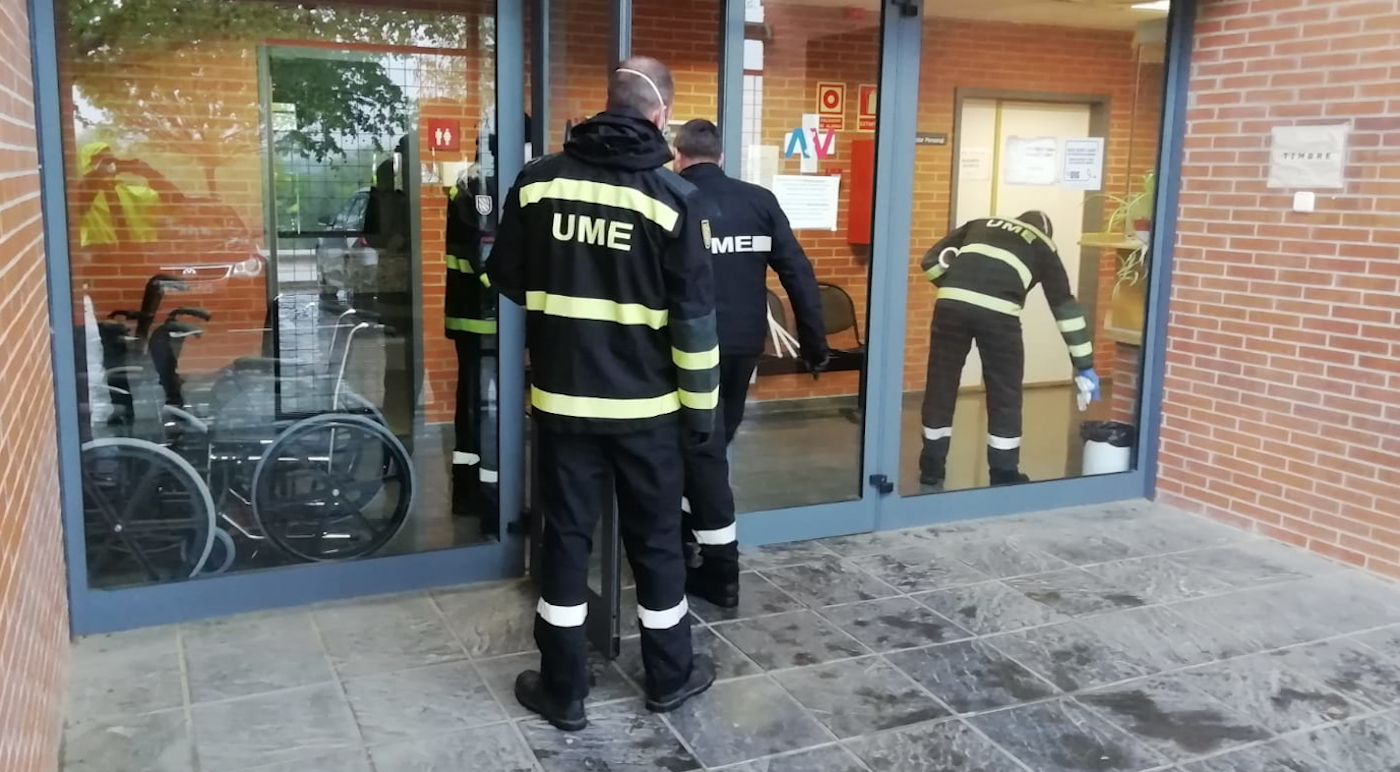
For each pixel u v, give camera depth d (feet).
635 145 8.25
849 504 14.06
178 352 12.71
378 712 9.21
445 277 12.35
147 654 10.23
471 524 12.51
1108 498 15.75
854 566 12.92
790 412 13.89
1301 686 10.00
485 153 12.18
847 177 13.58
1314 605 11.94
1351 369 13.00
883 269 13.73
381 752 8.57
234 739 8.71
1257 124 13.97
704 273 8.26
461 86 12.74
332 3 12.87
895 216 13.71
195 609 11.03
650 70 8.63
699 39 13.15
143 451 11.28
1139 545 13.87
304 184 13.12
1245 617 11.57
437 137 12.77
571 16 11.38
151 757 8.41
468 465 12.39
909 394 14.26
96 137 12.55
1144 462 15.85
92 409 11.05
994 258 14.51
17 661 6.85
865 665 10.27
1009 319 14.78
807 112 13.25
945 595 12.03
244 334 12.89
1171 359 15.44
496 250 8.94
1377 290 12.66
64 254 10.19
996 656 10.52
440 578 12.05
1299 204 13.47
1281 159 13.65
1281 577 12.79
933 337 14.32
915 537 14.06
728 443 11.61
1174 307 15.34
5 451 6.85
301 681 9.73
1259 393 14.19
